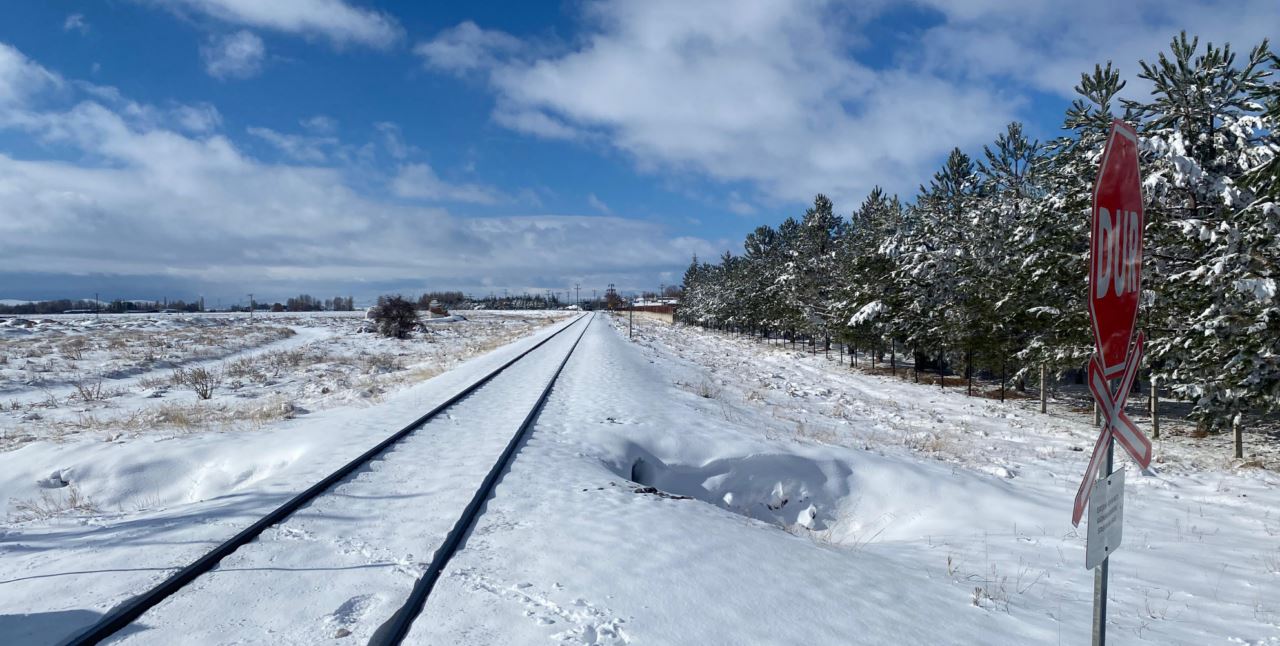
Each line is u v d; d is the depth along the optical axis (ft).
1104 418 9.12
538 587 17.01
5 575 17.81
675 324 388.37
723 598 16.98
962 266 99.19
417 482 27.53
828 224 160.86
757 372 109.40
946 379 117.60
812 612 16.58
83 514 26.09
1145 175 55.72
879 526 34.81
